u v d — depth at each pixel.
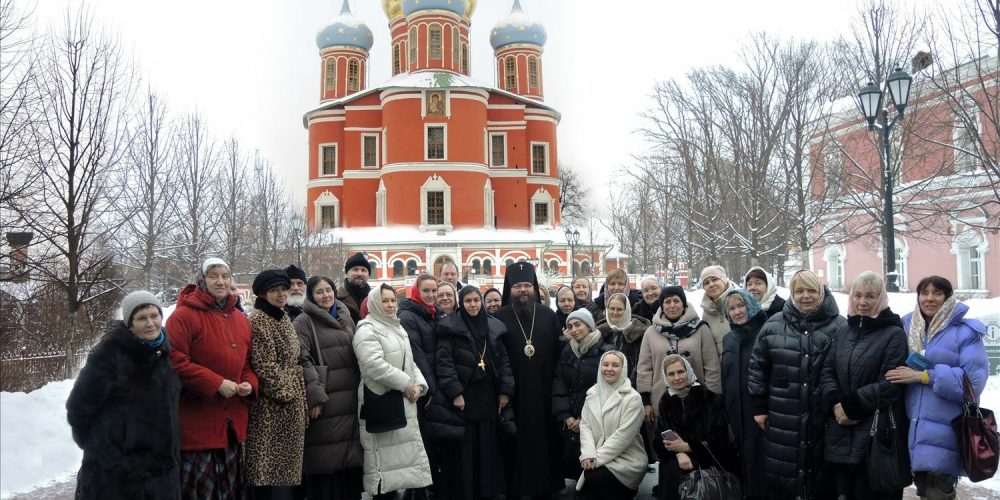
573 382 7.96
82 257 20.19
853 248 37.28
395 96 49.22
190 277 30.94
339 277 43.78
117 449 5.31
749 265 32.94
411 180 48.62
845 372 6.15
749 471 6.90
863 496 6.18
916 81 22.11
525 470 7.86
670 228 43.72
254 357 6.55
